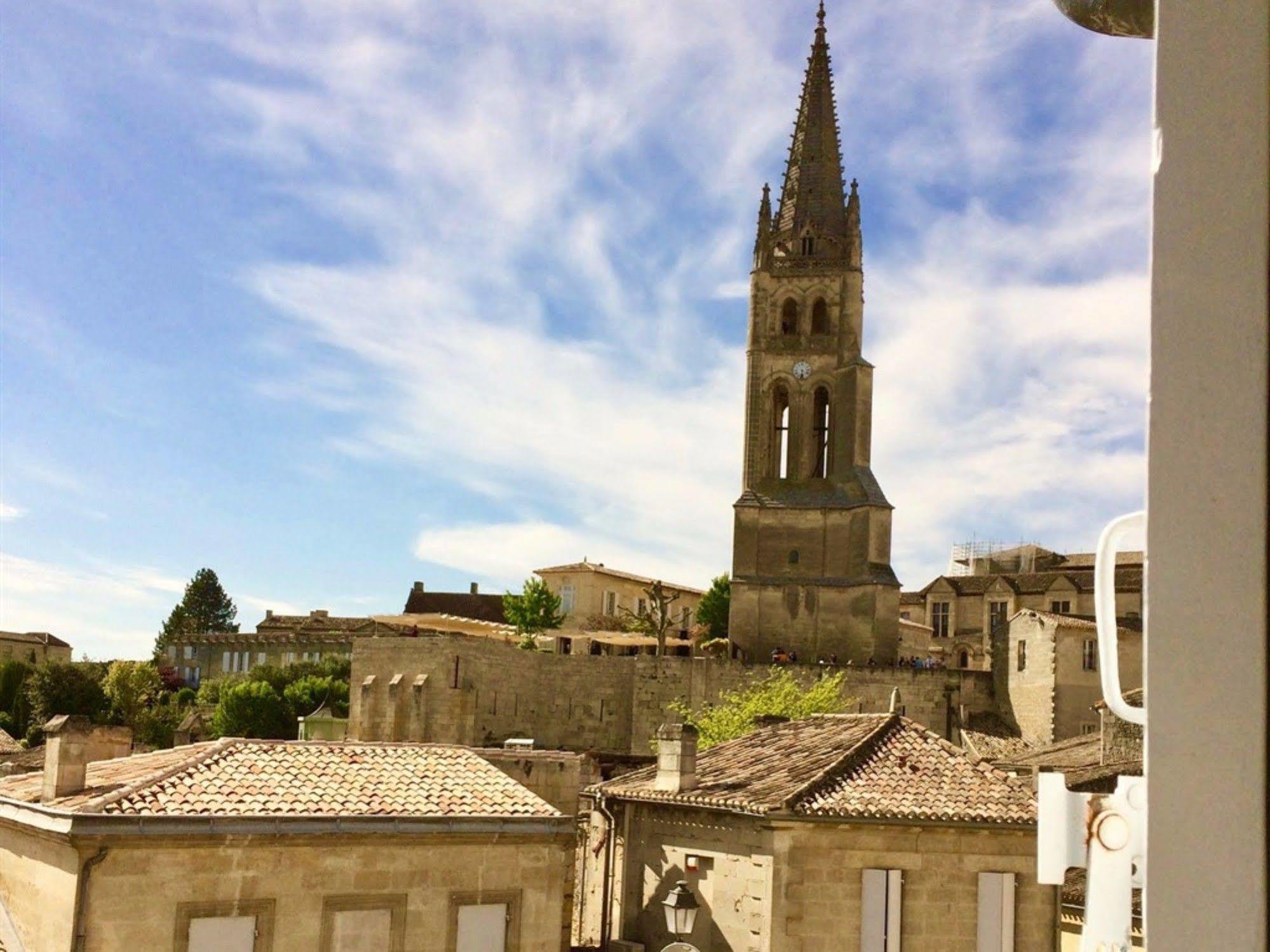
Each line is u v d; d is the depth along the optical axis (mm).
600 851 36688
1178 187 2916
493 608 150500
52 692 122188
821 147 103562
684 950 26953
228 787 27812
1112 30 4082
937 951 29516
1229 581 2752
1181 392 2865
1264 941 2631
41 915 26172
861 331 99500
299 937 26797
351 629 153875
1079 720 86375
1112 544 3682
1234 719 2717
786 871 29234
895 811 29688
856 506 95000
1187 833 2758
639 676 93875
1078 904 31922
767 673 92250
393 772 30578
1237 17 2854
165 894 25656
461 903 28484
